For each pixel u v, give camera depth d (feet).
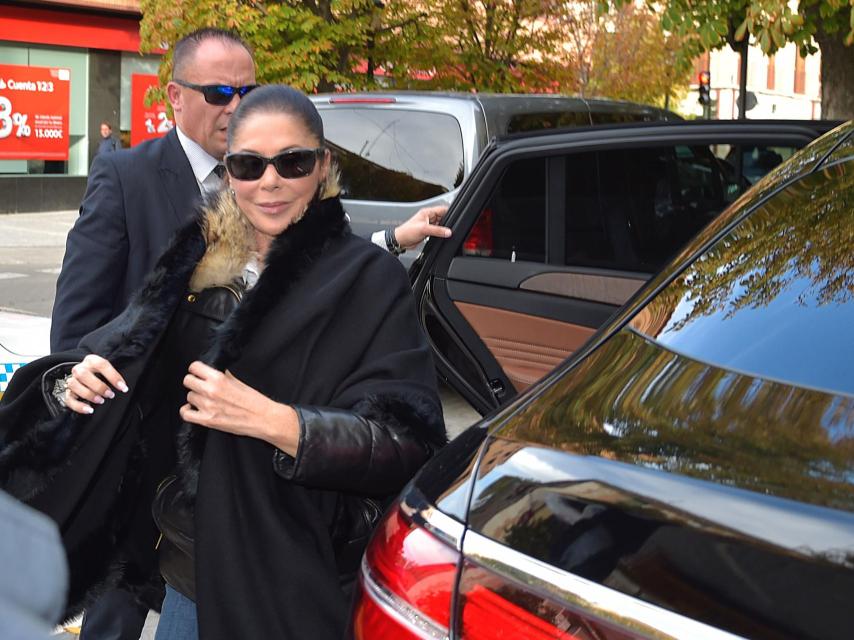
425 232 12.25
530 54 51.03
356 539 7.22
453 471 5.23
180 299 7.34
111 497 7.66
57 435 7.13
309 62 43.78
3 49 72.49
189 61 9.53
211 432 6.93
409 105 21.98
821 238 5.69
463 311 13.74
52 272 46.14
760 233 6.02
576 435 4.94
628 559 4.16
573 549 4.33
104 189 9.43
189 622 7.52
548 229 13.53
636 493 4.33
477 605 4.55
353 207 21.97
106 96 78.33
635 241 13.61
